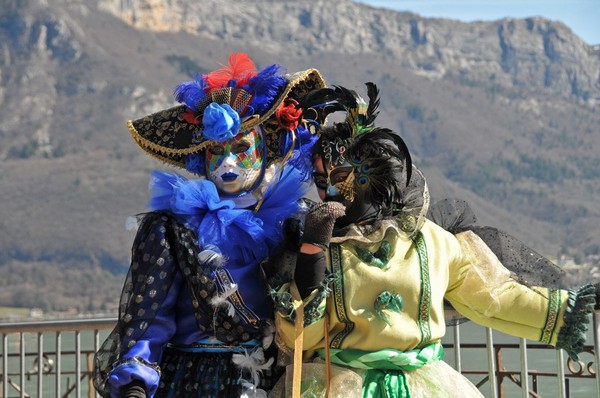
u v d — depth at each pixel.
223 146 3.70
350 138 3.64
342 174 3.64
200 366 3.59
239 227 3.63
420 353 3.50
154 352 3.47
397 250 3.55
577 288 3.79
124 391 3.36
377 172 3.60
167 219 3.61
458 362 4.83
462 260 3.70
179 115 3.79
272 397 3.58
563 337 3.70
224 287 3.53
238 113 3.71
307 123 3.91
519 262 3.85
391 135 3.63
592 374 5.44
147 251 3.56
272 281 3.52
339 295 3.46
